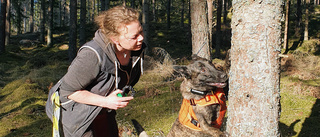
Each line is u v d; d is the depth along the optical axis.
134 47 1.72
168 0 31.05
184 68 2.66
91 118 1.86
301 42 20.61
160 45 23.88
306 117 5.04
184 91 2.73
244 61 2.70
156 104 6.29
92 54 1.68
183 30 30.23
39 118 6.26
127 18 1.63
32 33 32.72
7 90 9.40
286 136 4.48
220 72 2.58
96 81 1.82
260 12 2.60
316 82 7.89
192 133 2.69
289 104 5.82
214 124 2.74
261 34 2.61
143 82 7.61
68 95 1.77
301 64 11.35
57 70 13.07
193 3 5.92
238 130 2.79
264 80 2.64
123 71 1.90
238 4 2.70
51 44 25.11
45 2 27.73
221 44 23.45
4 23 17.70
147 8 15.67
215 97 2.66
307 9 21.09
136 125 2.51
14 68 14.16
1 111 7.12
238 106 2.78
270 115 2.66
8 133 5.48
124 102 1.76
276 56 2.65
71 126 1.86
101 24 1.71
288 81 8.18
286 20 19.72
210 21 10.38
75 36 16.61
